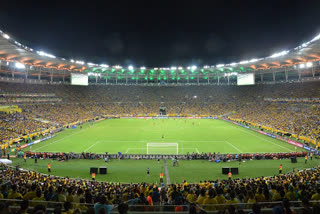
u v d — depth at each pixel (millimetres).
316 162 36906
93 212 6695
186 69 120500
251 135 62938
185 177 30078
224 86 128625
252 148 48062
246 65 107312
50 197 11188
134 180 28859
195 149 47688
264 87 111188
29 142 52562
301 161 37750
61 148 48406
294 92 91375
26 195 10883
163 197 15148
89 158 40781
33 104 82250
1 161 34969
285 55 82125
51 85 104438
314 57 85625
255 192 13211
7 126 56844
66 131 69375
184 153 44562
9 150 45438
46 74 112500
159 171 32969
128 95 123312
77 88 115062
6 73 99812
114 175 30953
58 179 24547
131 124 85438
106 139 57969
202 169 33969
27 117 69000
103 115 103562
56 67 108125
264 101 100062
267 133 63438
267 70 113188
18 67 87625
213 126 80312
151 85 134750
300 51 74750
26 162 37688
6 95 77062
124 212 6484
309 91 86250
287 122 67500
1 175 21984
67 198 11039
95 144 52375
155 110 113562
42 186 16953
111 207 8500
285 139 54562
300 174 23516
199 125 82938
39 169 33344
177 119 101812
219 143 53156
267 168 33812
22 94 84188
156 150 47000
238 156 38906
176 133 66625
